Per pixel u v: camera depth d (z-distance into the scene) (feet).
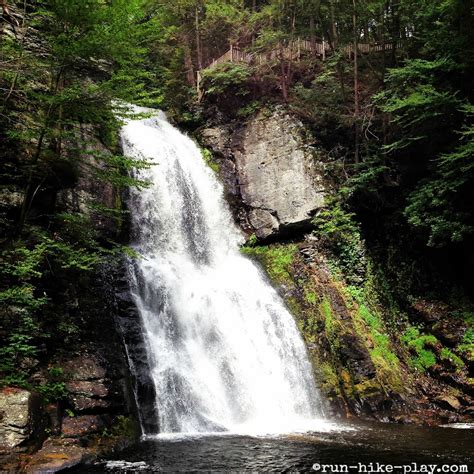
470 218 55.11
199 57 82.33
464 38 53.67
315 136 68.03
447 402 46.52
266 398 44.52
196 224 61.52
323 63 73.61
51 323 34.32
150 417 35.47
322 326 52.60
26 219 36.70
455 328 54.08
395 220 62.69
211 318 47.98
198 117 75.61
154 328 42.34
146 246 52.29
